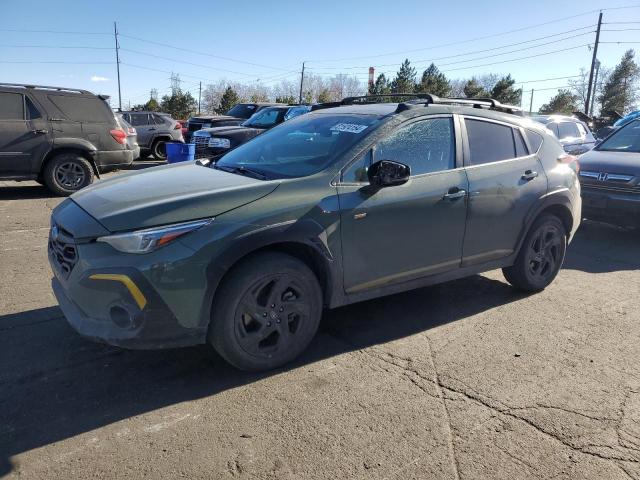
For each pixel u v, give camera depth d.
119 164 10.56
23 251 6.19
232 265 3.22
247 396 3.23
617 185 7.29
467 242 4.40
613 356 3.89
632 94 70.56
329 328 4.27
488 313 4.67
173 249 3.03
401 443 2.82
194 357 3.69
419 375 3.54
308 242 3.45
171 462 2.63
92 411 3.04
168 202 3.19
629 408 3.20
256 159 4.23
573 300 5.05
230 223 3.19
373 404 3.18
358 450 2.75
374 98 5.34
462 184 4.27
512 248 4.81
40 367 3.51
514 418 3.07
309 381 3.42
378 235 3.80
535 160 4.94
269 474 2.56
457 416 3.08
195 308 3.12
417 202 3.97
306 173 3.67
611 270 6.13
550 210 5.12
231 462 2.64
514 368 3.67
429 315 4.59
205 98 93.81
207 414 3.04
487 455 2.74
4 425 2.89
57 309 4.46
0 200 9.52
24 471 2.54
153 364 3.59
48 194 10.24
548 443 2.85
